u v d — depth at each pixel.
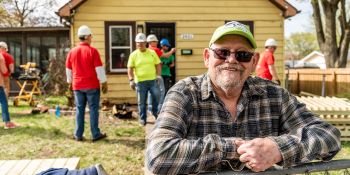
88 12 7.59
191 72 7.97
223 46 1.31
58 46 8.95
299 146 1.11
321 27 12.08
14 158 3.60
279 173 1.08
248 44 1.31
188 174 1.06
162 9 7.85
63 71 8.13
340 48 11.66
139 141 4.29
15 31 10.87
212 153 1.06
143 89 5.11
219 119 1.34
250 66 1.34
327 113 4.17
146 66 5.04
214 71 1.34
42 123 5.51
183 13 7.91
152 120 5.56
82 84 4.11
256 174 1.06
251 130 1.38
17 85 10.85
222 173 1.05
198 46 7.96
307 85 11.49
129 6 7.74
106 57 7.70
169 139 1.11
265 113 1.41
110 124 5.44
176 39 7.91
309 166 1.11
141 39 4.91
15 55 11.02
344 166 1.14
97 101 4.27
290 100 1.45
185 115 1.28
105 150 3.88
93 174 1.12
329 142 1.16
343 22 11.32
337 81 9.23
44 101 8.05
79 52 4.05
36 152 3.81
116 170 3.20
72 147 4.01
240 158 1.07
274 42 5.47
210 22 7.97
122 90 7.84
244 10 8.01
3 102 5.03
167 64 6.64
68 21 7.54
